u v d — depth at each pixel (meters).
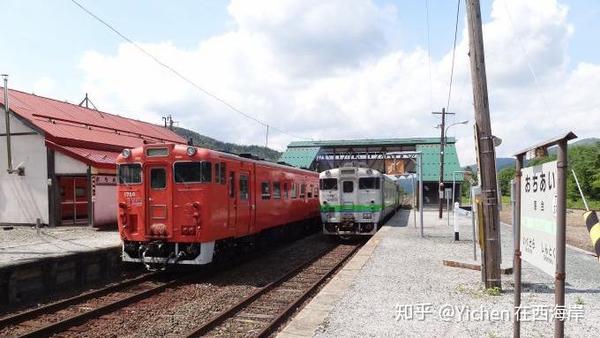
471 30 8.87
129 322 8.16
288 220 19.12
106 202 20.00
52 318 8.48
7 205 20.52
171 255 11.83
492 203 8.66
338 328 6.46
